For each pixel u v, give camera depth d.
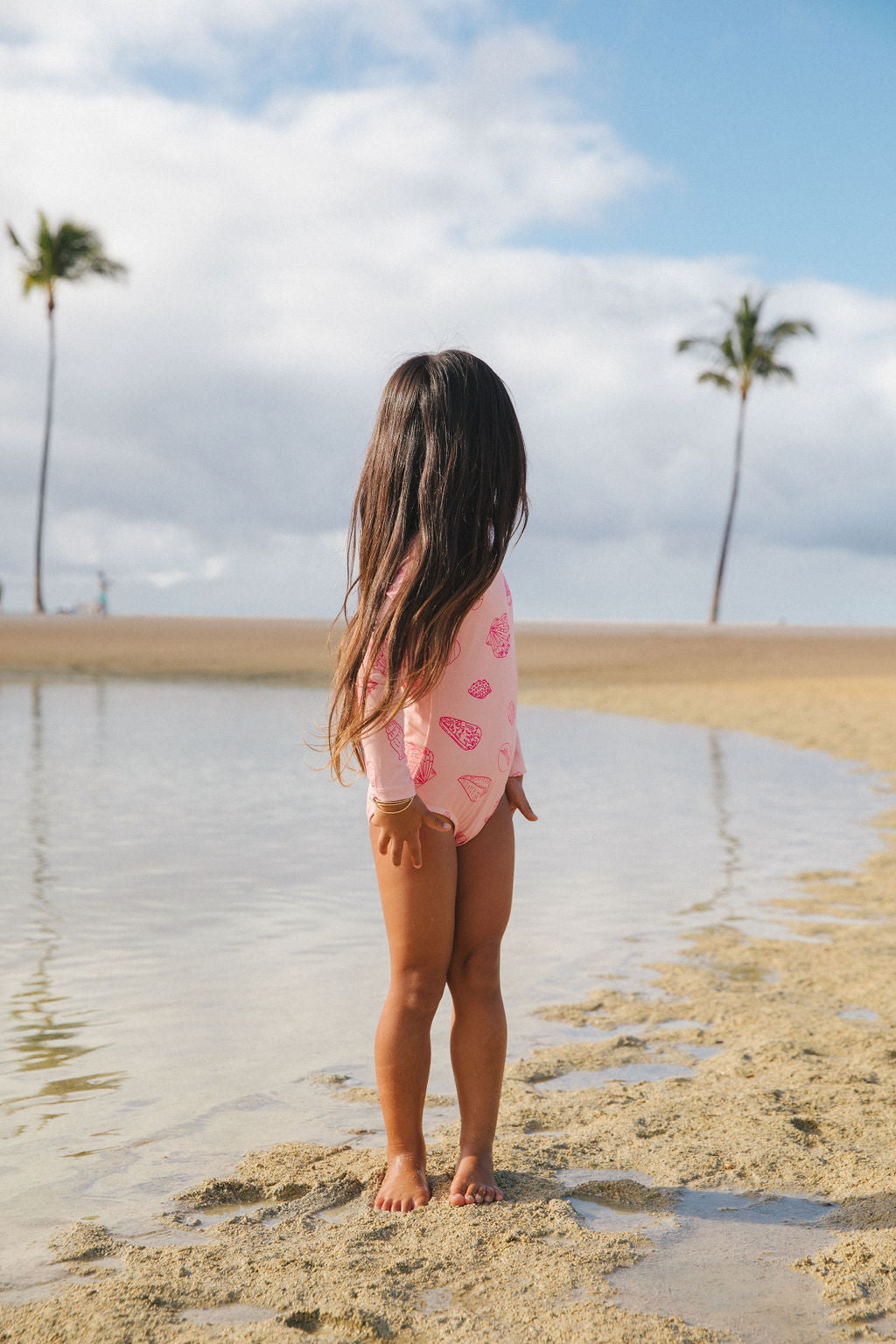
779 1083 2.72
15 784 7.69
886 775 8.98
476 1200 2.11
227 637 25.44
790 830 6.49
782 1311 1.74
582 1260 1.89
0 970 3.56
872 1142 2.38
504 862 2.31
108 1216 2.06
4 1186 2.18
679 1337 1.66
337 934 4.03
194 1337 1.64
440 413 2.21
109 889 4.70
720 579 40.53
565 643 25.66
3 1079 2.71
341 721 2.21
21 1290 1.79
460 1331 1.67
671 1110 2.56
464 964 2.29
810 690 17.22
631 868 5.37
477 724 2.23
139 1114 2.52
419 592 2.14
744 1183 2.20
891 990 3.50
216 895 4.62
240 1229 2.01
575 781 8.52
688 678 19.64
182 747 9.98
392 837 2.13
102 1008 3.22
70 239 33.66
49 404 34.84
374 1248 1.93
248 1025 3.11
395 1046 2.20
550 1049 2.99
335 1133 2.44
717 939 4.11
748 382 38.34
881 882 5.10
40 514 35.22
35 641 23.52
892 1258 1.89
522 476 2.29
